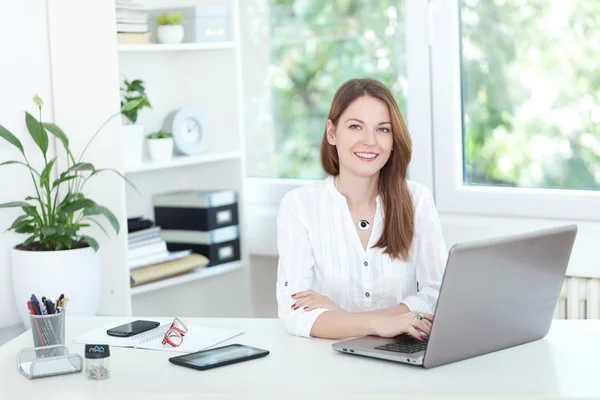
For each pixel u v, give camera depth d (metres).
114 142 3.62
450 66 3.71
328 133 2.74
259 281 4.30
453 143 3.74
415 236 2.74
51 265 3.36
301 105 4.18
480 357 2.20
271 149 4.30
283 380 2.05
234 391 1.98
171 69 4.29
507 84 3.64
